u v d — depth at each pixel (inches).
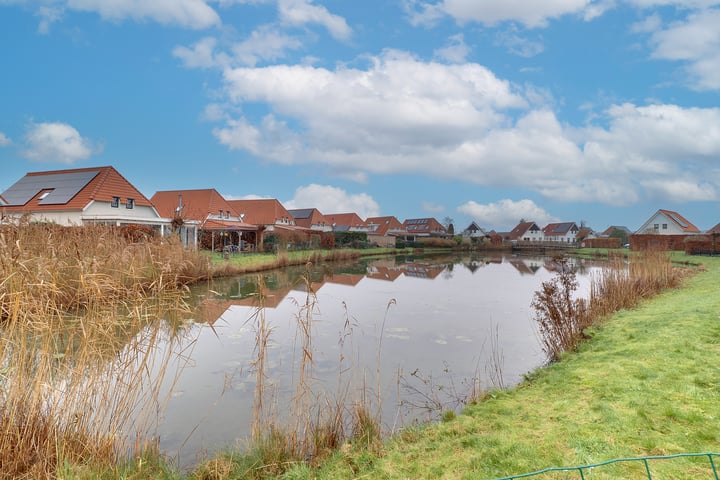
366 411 185.2
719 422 146.0
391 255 1891.0
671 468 121.0
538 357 315.9
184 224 1031.6
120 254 357.1
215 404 224.4
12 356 145.0
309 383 241.4
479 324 432.5
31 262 180.1
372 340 363.3
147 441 162.7
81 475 130.9
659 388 181.3
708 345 235.9
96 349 160.6
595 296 425.4
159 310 185.5
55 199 1083.3
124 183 1175.6
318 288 710.5
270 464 152.0
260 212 1915.6
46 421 144.9
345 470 144.4
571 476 121.4
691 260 1133.1
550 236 3432.6
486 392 220.4
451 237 3009.4
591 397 182.5
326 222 2484.0
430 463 141.8
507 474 126.6
